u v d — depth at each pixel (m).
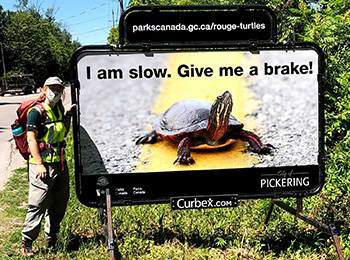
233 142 4.14
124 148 4.03
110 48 3.90
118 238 4.68
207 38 3.98
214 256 4.21
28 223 4.21
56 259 4.24
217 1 14.37
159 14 3.91
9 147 11.26
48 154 4.16
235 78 4.06
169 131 4.06
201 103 4.06
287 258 4.20
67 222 5.06
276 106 4.12
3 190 7.00
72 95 3.91
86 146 3.98
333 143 5.87
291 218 5.08
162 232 4.71
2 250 4.52
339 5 6.66
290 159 4.18
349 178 5.07
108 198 3.93
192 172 4.12
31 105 4.22
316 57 4.11
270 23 4.04
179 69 4.01
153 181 4.09
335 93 5.70
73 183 6.81
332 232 3.80
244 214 5.24
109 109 3.98
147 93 4.00
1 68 67.69
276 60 4.08
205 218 5.13
